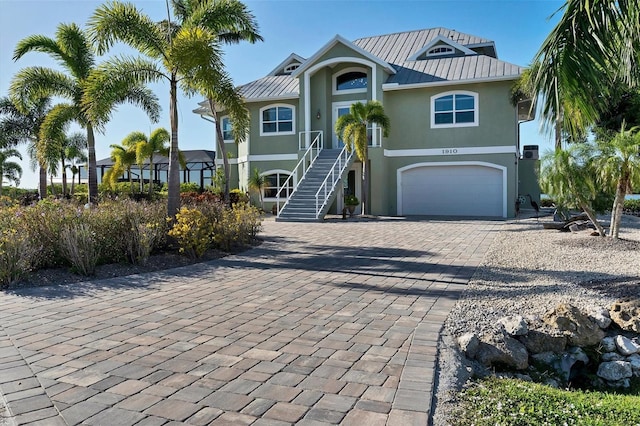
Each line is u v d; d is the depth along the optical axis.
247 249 11.83
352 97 24.52
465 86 22.25
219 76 12.25
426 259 10.02
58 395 3.71
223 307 6.34
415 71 24.06
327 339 4.99
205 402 3.59
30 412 3.45
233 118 15.18
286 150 25.64
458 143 22.53
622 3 5.43
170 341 4.96
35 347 4.80
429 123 22.95
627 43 5.62
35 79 17.58
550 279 7.67
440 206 23.09
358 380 3.96
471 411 3.60
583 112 5.72
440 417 3.47
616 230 11.51
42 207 10.43
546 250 10.65
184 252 10.41
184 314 6.01
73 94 18.12
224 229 11.33
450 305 6.30
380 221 19.53
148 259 9.88
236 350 4.68
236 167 28.22
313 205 20.28
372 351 4.62
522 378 4.77
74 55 17.89
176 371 4.17
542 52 5.69
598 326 5.57
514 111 21.62
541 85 5.70
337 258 10.38
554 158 11.80
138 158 28.14
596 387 5.09
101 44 11.84
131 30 11.86
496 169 22.09
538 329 5.41
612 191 11.98
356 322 5.59
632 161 10.76
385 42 29.77
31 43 17.20
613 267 8.42
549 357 5.17
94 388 3.84
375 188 22.84
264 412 3.43
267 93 26.05
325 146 24.67
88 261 8.52
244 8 12.93
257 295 7.02
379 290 7.26
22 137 25.36
